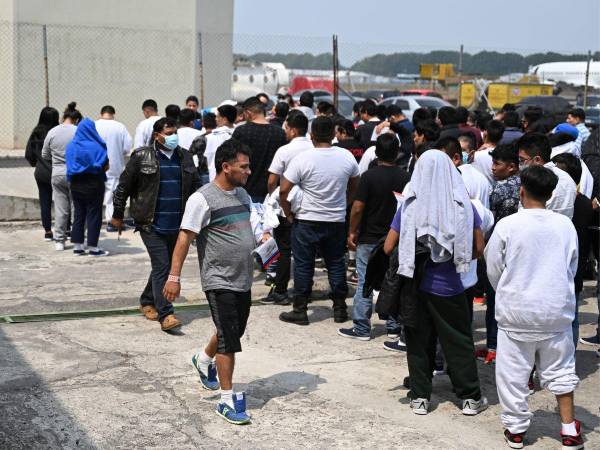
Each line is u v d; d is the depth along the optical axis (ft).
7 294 26.35
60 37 63.41
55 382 19.07
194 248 34.68
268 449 16.15
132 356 21.08
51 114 34.19
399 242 17.56
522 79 94.68
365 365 21.29
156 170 22.57
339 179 23.68
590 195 25.17
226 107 31.45
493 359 21.66
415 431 17.26
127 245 34.83
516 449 16.56
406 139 30.58
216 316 17.15
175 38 67.26
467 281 18.20
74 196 31.81
